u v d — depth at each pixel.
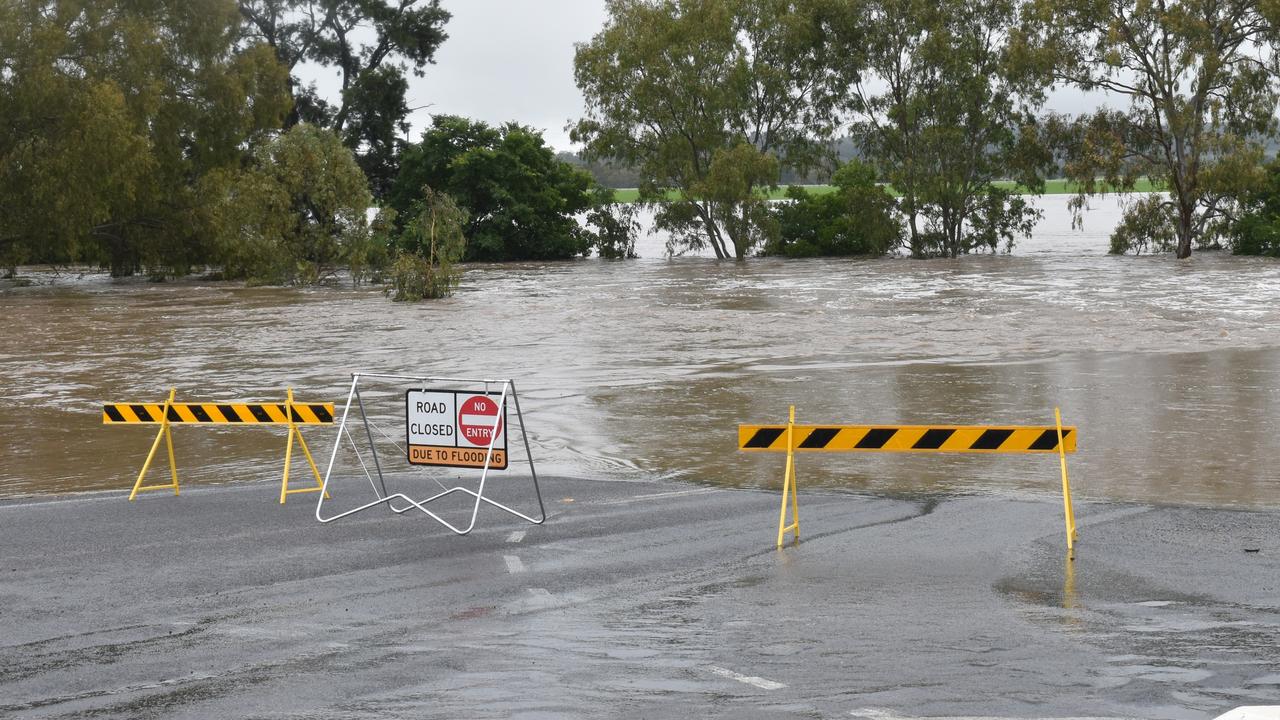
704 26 83.81
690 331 35.44
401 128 100.50
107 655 8.54
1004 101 82.81
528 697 7.52
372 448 14.09
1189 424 18.83
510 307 45.81
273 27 96.88
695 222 88.62
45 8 64.00
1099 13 76.19
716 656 8.30
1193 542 11.48
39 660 8.45
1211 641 8.48
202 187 70.06
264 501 13.98
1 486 15.34
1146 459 16.12
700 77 84.75
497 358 29.11
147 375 26.97
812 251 91.31
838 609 9.43
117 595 10.11
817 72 86.69
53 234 62.44
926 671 7.90
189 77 74.12
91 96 60.81
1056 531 12.03
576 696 7.52
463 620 9.29
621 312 42.75
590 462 16.41
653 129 88.12
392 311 44.69
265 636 8.93
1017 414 20.05
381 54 100.25
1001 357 28.22
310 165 61.34
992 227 85.94
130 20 67.88
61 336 36.44
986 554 11.15
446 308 45.91
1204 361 26.66
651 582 10.34
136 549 11.69
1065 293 49.00
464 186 92.56
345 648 8.61
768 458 16.59
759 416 20.23
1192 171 77.19
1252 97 75.81
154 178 68.25
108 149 60.44
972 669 7.93
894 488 14.44
